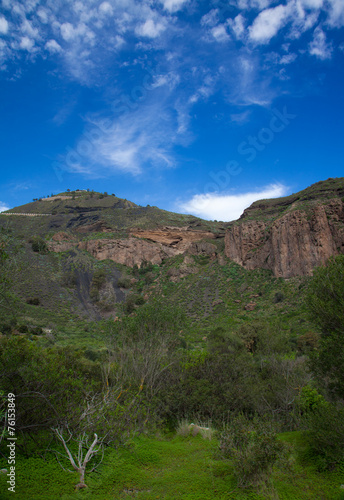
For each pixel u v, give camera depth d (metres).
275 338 21.11
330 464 5.92
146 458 6.31
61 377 7.04
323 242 54.84
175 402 10.96
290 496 4.89
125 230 100.88
